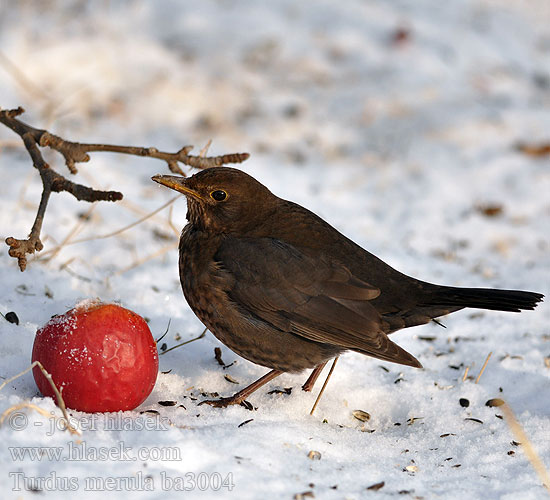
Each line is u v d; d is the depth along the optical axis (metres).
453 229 15.16
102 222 13.56
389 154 17.92
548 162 17.75
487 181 16.92
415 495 6.91
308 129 18.69
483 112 19.59
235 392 9.20
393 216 15.52
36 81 18.28
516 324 11.53
